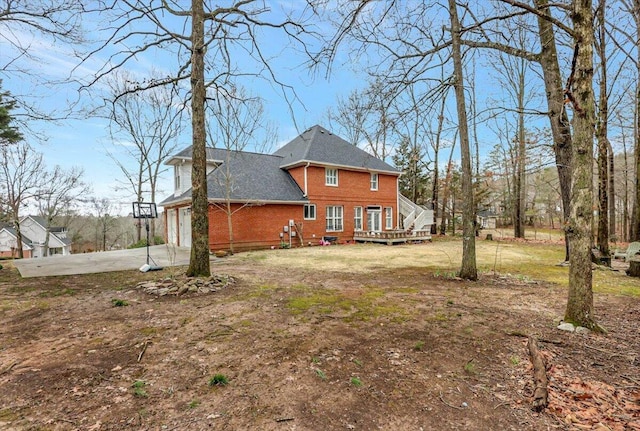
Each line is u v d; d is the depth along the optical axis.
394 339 3.89
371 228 21.83
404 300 5.79
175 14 6.88
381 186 22.42
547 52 7.50
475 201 23.91
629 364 3.22
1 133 10.45
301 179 18.83
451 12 6.88
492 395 2.66
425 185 30.88
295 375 2.98
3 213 22.14
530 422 2.29
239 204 15.97
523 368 3.14
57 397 2.61
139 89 7.20
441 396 2.64
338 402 2.54
